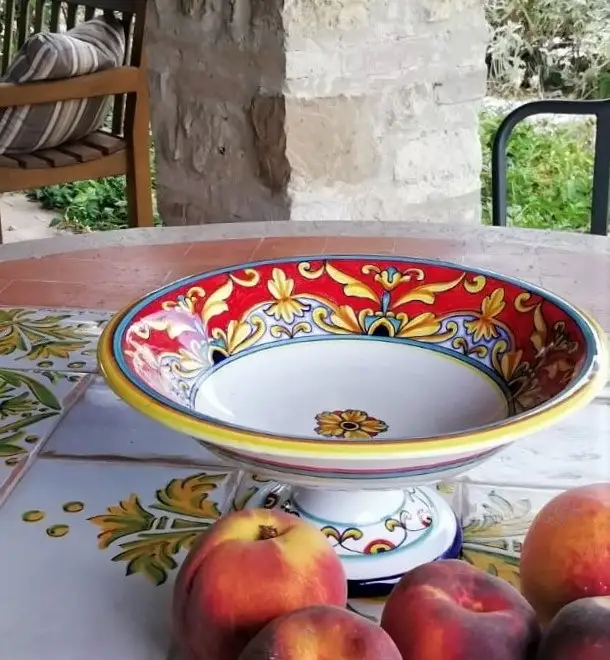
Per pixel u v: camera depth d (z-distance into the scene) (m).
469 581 0.42
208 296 0.71
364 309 0.75
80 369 0.88
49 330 0.97
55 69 2.13
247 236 1.27
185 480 0.68
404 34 2.01
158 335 0.67
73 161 2.25
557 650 0.38
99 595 0.56
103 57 2.25
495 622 0.40
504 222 1.42
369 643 0.37
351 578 0.54
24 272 1.14
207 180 2.17
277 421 0.65
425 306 0.74
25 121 2.19
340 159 2.01
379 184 2.09
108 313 1.01
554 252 1.18
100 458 0.71
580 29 3.76
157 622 0.53
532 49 3.82
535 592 0.46
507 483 0.68
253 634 0.42
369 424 0.65
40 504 0.65
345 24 1.92
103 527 0.62
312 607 0.39
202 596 0.43
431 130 2.13
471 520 0.63
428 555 0.56
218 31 2.01
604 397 0.82
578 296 1.03
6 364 0.88
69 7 2.54
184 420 0.50
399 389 0.69
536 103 1.38
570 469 0.70
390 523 0.57
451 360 0.71
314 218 2.02
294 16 1.86
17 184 2.19
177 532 0.62
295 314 0.75
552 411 0.51
